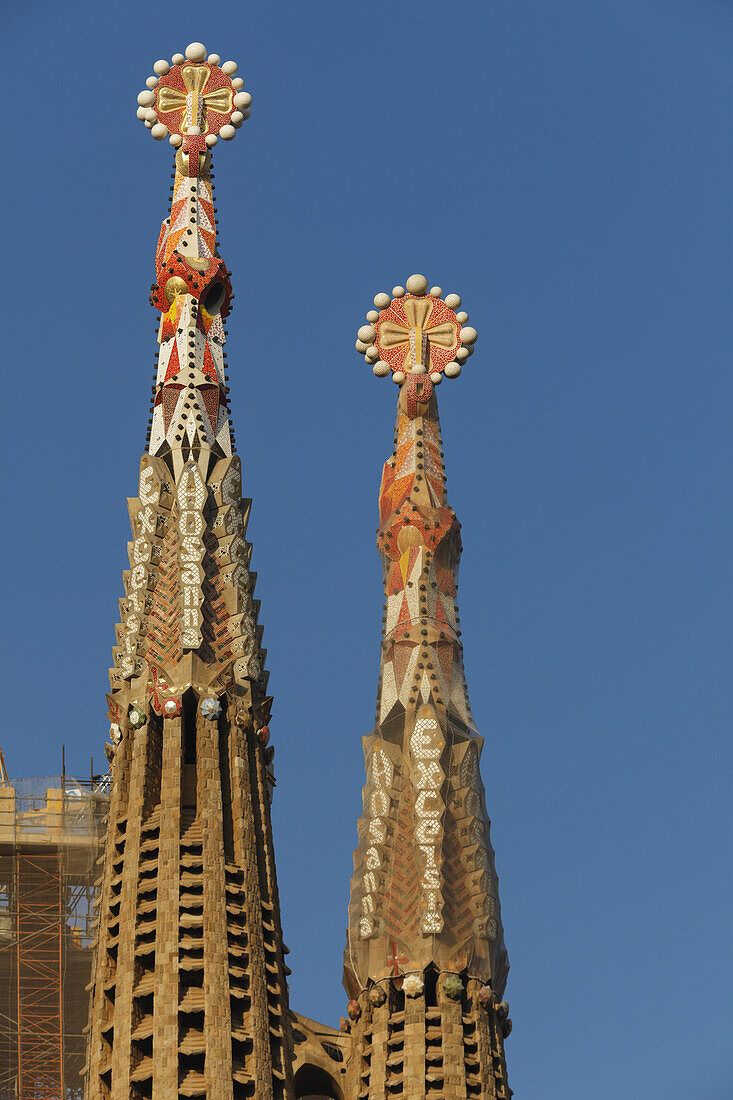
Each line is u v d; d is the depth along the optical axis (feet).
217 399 417.90
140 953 366.63
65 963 412.77
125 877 373.81
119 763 385.70
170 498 407.64
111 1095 356.18
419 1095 357.41
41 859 418.92
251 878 376.27
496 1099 362.74
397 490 410.31
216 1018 358.64
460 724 388.37
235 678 392.68
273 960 373.20
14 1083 408.87
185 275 425.69
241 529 409.28
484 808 383.65
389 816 379.96
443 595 401.08
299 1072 379.96
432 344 425.69
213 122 445.78
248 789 385.09
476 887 374.43
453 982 366.02
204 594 397.19
